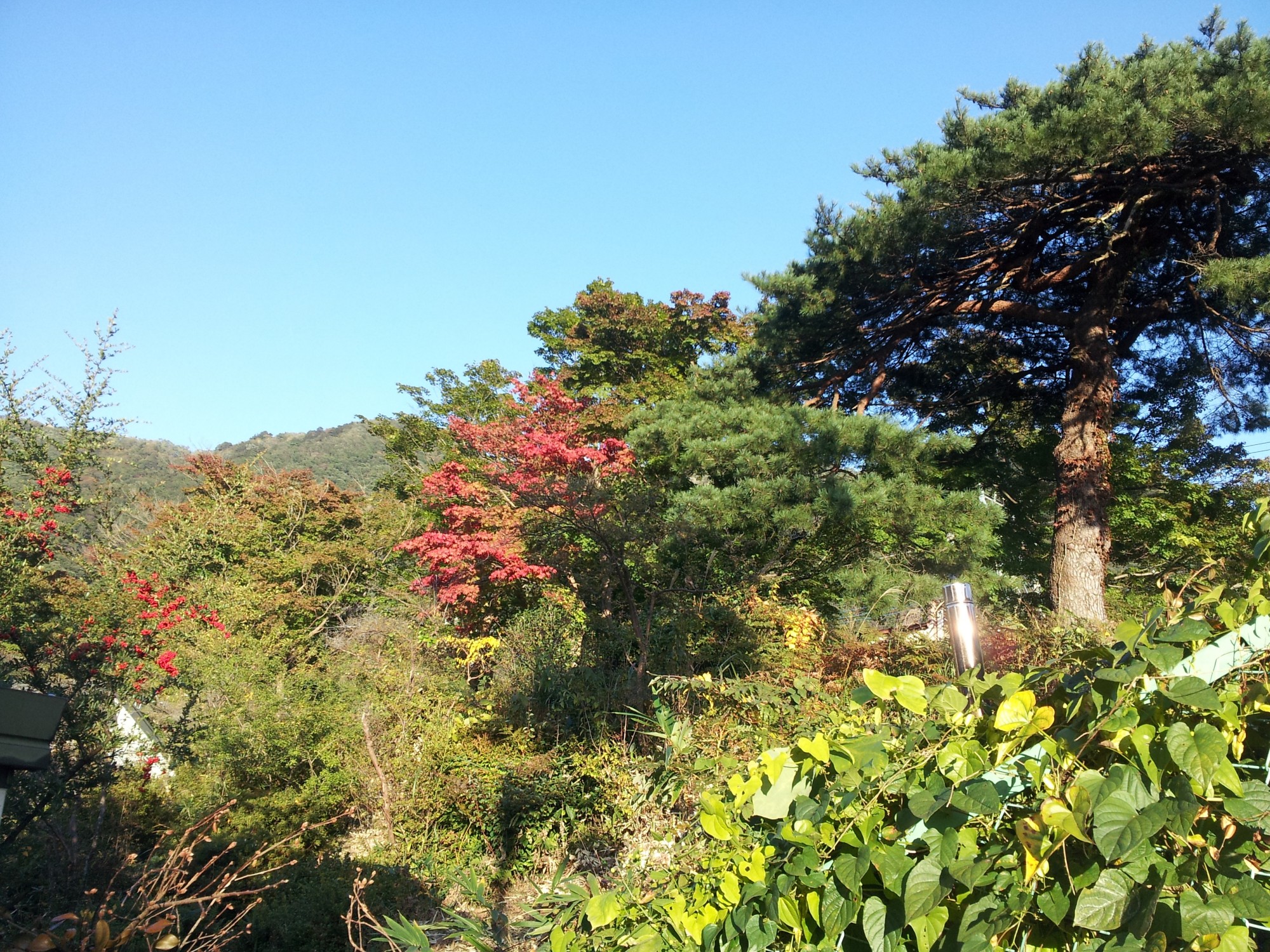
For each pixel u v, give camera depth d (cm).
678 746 505
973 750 192
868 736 214
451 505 1590
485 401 2344
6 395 956
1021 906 170
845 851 202
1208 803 168
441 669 1084
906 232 1172
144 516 1753
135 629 839
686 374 2102
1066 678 203
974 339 1531
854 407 1559
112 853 682
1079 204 1216
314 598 1825
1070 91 1079
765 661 869
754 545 1116
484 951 341
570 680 902
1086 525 1212
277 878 688
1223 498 1481
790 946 204
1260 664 184
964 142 1119
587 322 2272
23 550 870
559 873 345
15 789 631
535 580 1320
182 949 479
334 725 871
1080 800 169
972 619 439
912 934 192
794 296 1371
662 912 248
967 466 1554
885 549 1159
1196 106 961
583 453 1339
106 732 743
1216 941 153
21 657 734
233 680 934
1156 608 215
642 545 960
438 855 746
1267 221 1227
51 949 367
